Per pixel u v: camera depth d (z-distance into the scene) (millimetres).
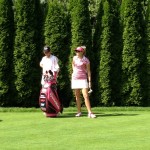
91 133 19781
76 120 23719
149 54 31203
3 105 31312
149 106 31375
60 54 31172
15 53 31016
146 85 31250
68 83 31188
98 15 31547
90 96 31078
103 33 31062
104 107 29891
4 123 22859
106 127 21328
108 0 31281
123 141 18047
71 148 16828
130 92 31109
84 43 30938
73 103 31156
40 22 31578
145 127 21297
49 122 23047
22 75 30875
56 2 31438
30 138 18766
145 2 36344
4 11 30953
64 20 31281
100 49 31188
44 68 25438
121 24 31281
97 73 31203
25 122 23125
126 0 31016
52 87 24984
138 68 30953
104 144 17500
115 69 31188
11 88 31156
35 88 31141
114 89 31234
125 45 30969
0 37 30938
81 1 30969
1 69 30844
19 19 30984
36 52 31172
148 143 17672
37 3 31547
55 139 18484
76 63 25125
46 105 24734
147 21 31281
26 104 31312
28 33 30984
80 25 30859
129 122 22828
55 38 31062
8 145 17422
